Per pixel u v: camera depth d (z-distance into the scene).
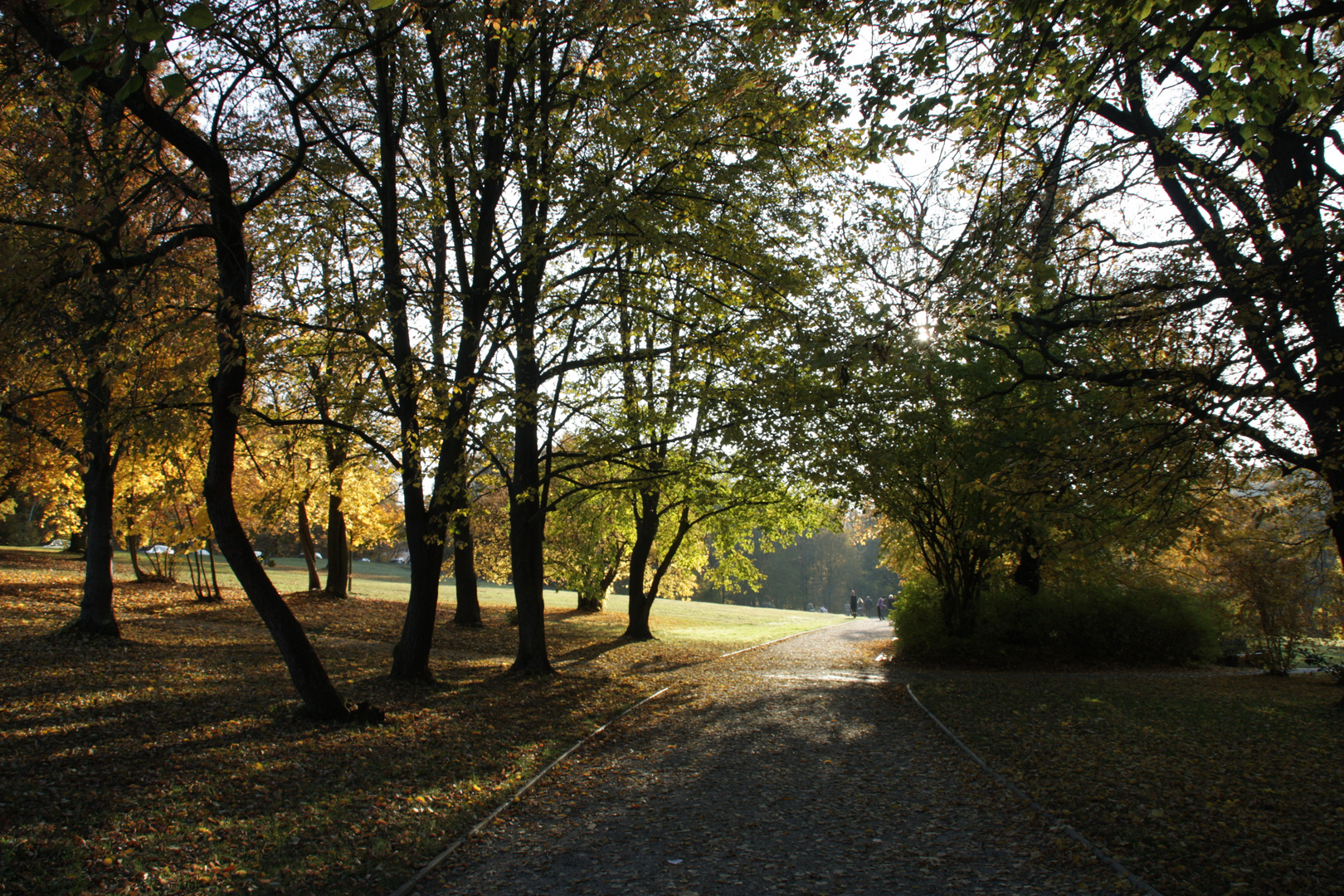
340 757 8.45
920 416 17.89
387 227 11.97
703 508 23.66
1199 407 7.30
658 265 13.80
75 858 5.47
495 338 11.84
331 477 21.20
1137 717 12.48
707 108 12.41
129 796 6.76
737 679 17.70
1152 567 22.92
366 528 29.69
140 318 9.59
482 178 12.14
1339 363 7.33
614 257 13.52
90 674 11.57
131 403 10.38
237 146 10.57
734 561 27.39
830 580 92.12
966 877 5.79
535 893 5.50
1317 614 20.89
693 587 36.41
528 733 10.51
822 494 18.86
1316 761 9.26
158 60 3.72
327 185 11.96
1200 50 6.77
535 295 14.09
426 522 13.39
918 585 23.58
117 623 15.84
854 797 7.95
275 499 21.91
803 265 12.88
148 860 5.57
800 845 6.52
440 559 13.59
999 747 10.18
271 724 9.52
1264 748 10.00
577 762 9.35
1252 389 6.91
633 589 25.59
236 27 8.59
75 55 3.75
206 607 21.67
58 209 8.69
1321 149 9.28
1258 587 19.09
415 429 12.02
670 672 18.25
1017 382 8.95
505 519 30.31
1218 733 11.05
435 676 14.10
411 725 10.16
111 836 5.89
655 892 5.53
